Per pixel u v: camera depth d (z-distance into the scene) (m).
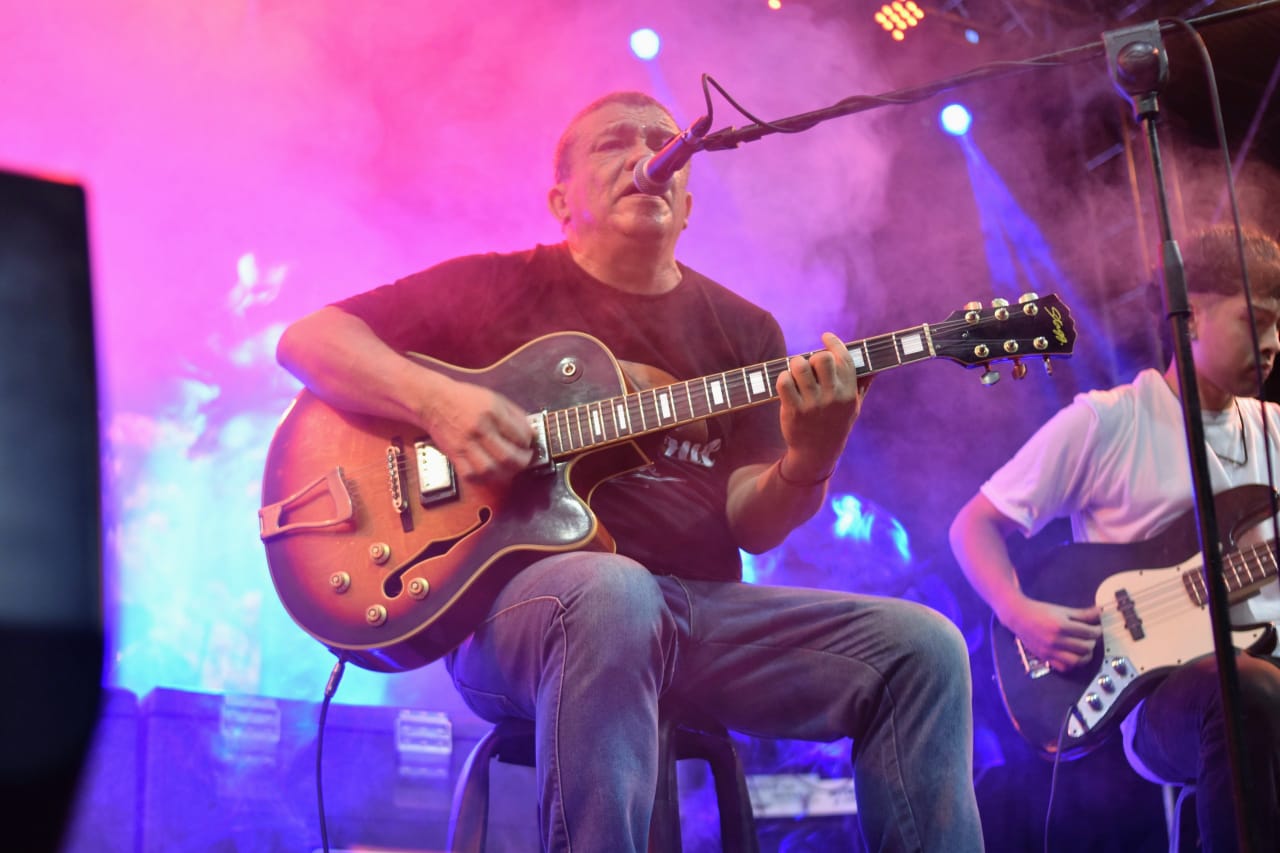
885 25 4.35
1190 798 2.47
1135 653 2.56
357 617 1.99
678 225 2.35
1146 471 2.72
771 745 3.12
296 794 2.44
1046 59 1.82
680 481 2.18
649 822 1.66
